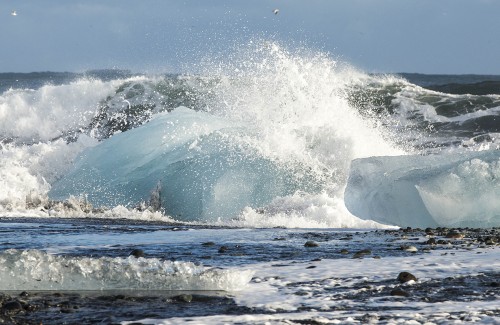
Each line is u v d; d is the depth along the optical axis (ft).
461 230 113.60
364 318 48.73
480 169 124.36
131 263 62.69
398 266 70.85
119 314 51.39
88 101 299.99
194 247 92.22
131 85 308.40
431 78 640.58
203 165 174.19
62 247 91.40
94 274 61.26
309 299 56.13
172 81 309.42
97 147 194.90
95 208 165.58
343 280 64.03
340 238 104.22
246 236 108.68
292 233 114.01
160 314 51.34
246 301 55.83
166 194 171.63
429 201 124.88
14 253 61.82
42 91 306.96
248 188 169.07
